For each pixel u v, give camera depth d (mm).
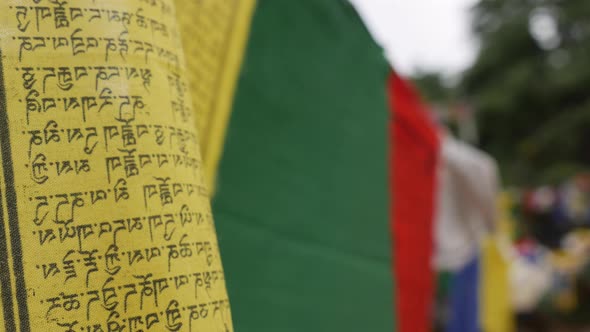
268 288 1050
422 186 2008
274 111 1136
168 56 545
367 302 1418
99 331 451
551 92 21766
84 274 456
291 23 1223
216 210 952
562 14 23562
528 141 21641
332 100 1368
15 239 448
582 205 7590
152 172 492
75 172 469
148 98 509
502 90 22688
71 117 477
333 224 1311
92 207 468
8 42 475
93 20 499
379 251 1536
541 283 5023
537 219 7910
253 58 1082
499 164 22047
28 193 457
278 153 1137
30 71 476
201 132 917
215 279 520
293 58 1221
